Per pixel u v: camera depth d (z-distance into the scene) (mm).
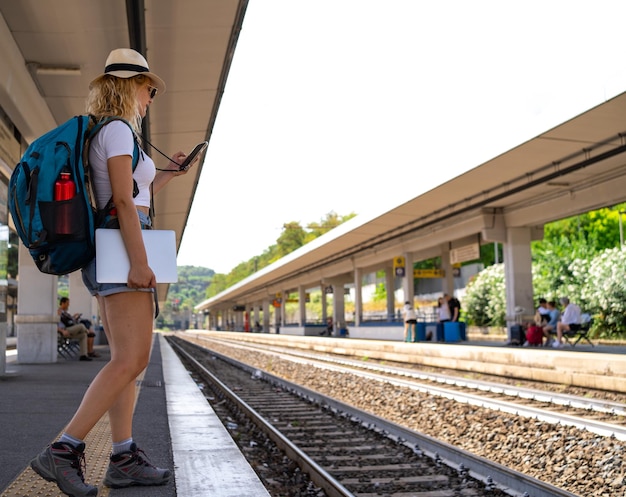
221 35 11055
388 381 15141
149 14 10203
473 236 28375
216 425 6320
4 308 11047
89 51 11422
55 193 2854
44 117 14258
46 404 7727
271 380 18156
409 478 6742
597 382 12312
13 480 3785
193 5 9977
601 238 47406
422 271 34156
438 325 29609
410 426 10461
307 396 13992
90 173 3045
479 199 22969
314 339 34281
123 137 3014
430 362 19750
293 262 45188
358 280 41969
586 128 15203
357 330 40250
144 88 3311
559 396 10930
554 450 7664
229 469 4273
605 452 7184
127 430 3680
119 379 3047
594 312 30703
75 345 20297
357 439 9047
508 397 11930
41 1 9633
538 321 21922
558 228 50469
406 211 26062
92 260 3084
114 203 2982
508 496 5977
